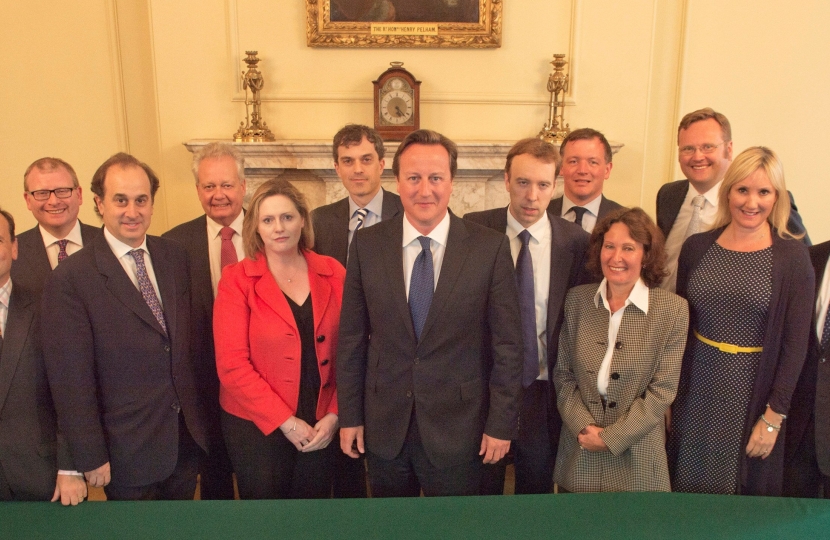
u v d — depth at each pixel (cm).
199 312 197
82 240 213
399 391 165
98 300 163
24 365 163
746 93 363
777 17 355
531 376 189
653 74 363
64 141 366
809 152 369
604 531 152
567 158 233
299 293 181
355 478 211
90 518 158
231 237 223
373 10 349
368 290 164
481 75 361
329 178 347
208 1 346
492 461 166
